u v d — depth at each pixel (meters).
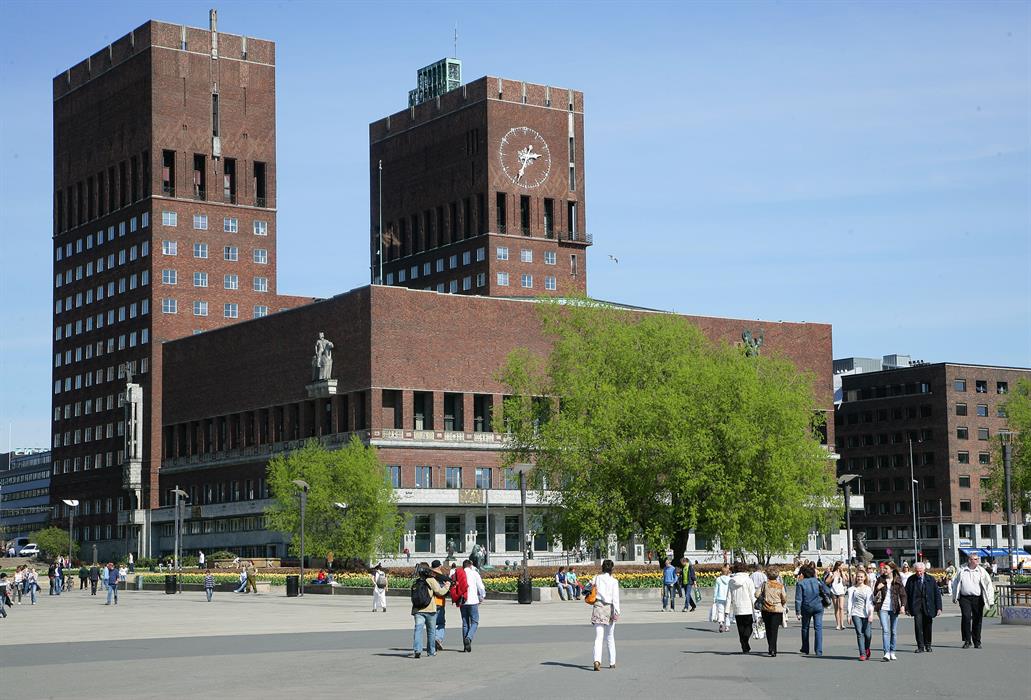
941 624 60.56
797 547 104.00
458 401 164.12
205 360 186.00
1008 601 64.31
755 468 97.62
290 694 33.22
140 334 198.12
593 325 109.75
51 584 118.38
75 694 34.03
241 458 175.88
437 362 160.25
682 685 34.44
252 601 96.12
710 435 96.00
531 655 43.94
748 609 44.22
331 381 160.25
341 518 133.62
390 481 138.25
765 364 112.88
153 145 196.38
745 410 97.12
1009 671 37.84
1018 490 150.75
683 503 96.00
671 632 55.38
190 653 46.94
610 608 38.75
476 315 163.75
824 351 190.12
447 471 159.50
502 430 109.62
